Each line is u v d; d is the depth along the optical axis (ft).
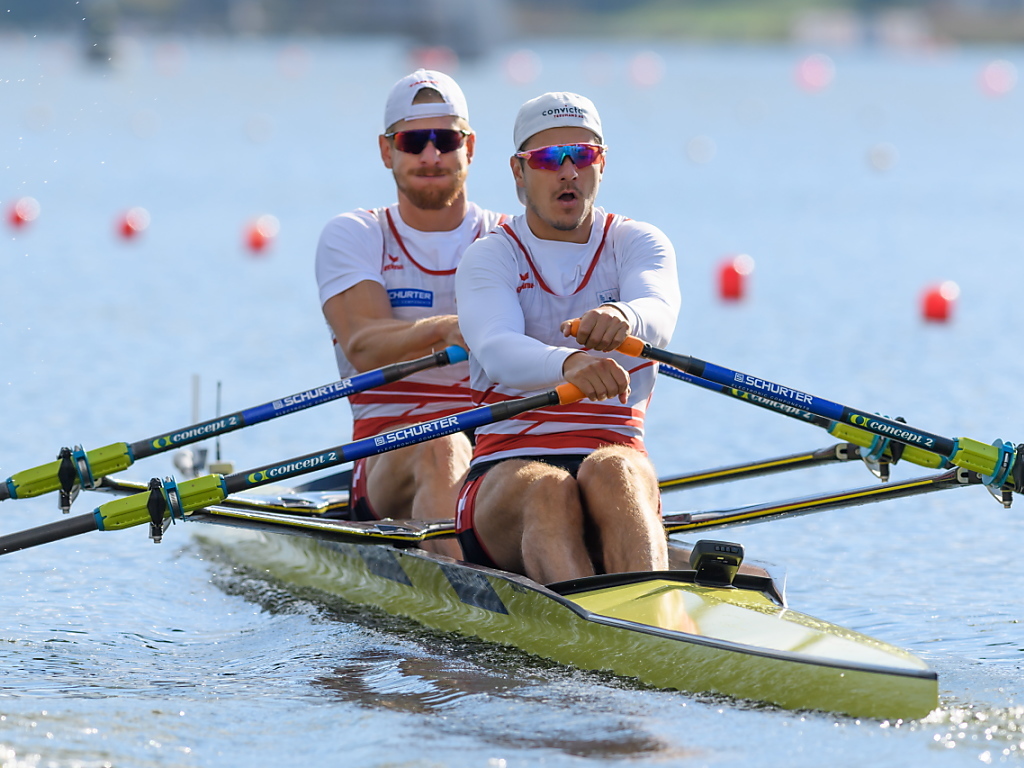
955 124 515.09
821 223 253.03
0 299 173.58
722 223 252.62
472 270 67.26
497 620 63.41
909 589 73.82
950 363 134.41
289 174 332.39
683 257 214.28
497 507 64.69
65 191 298.97
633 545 61.11
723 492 96.94
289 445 108.88
